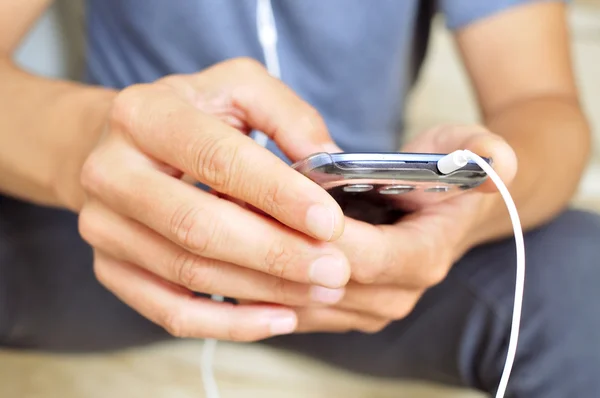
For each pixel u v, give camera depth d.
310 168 0.47
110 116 0.51
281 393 0.77
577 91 0.78
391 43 0.76
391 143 0.86
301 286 0.51
